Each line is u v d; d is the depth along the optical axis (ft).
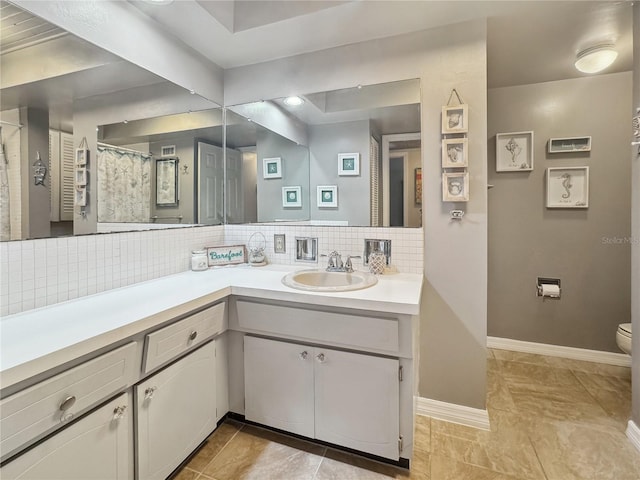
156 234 5.88
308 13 5.46
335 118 6.62
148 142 5.73
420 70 5.99
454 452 5.22
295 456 5.09
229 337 5.58
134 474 3.88
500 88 8.82
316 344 4.98
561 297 8.65
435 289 6.05
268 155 7.23
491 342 9.29
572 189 8.38
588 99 8.20
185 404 4.60
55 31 4.26
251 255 7.17
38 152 4.14
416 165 6.11
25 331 3.29
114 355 3.46
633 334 5.49
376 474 4.75
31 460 2.82
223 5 5.75
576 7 5.37
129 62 5.25
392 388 4.53
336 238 6.72
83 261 4.63
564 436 5.58
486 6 5.32
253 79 7.24
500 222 9.04
